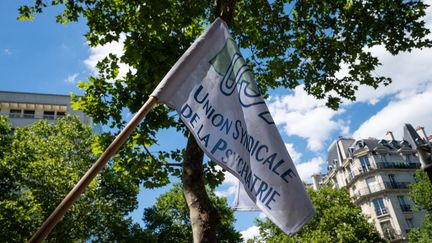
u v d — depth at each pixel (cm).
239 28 1077
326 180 7219
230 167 316
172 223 3922
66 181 2436
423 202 4206
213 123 335
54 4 910
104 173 2823
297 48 1148
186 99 335
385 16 1040
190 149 645
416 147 500
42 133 2866
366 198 5844
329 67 1110
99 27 896
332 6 1087
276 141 310
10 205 1989
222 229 3894
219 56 365
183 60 346
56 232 2303
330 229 3528
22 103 4991
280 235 3503
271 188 293
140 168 879
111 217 2816
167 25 837
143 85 876
